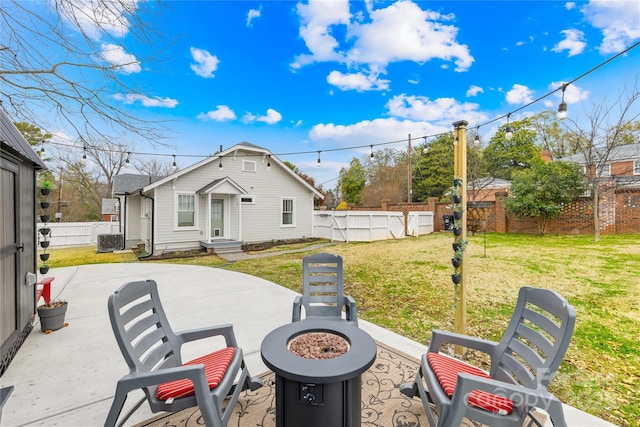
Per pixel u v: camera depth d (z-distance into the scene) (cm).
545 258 728
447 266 702
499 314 398
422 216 1435
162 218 1053
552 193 1136
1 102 370
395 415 206
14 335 298
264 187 1288
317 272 310
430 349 213
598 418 204
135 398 229
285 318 396
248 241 1247
